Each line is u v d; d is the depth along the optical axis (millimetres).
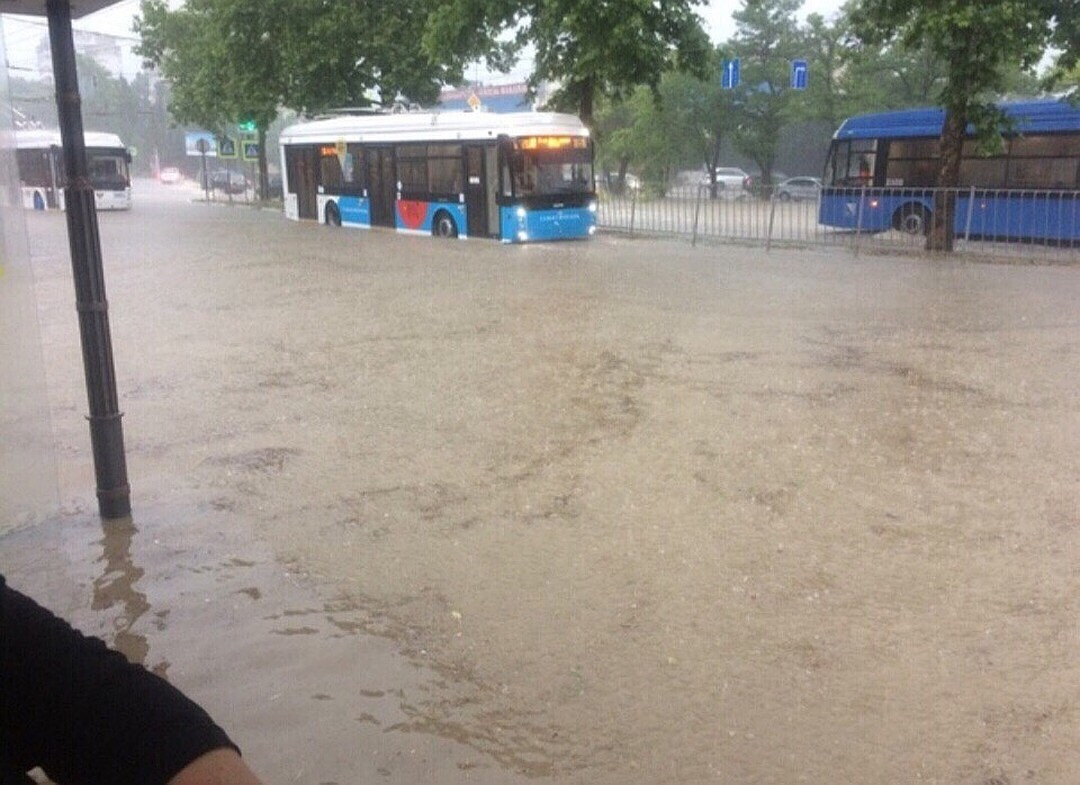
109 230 29703
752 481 6812
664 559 5551
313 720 3984
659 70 24594
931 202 22641
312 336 12109
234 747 1214
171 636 4660
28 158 37969
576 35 23812
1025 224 21297
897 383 9492
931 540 5809
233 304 14750
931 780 3629
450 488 6707
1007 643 4609
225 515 6219
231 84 38844
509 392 9234
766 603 5016
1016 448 7535
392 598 5066
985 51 18938
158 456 7430
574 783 3613
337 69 36094
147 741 1151
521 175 22578
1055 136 21109
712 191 24844
